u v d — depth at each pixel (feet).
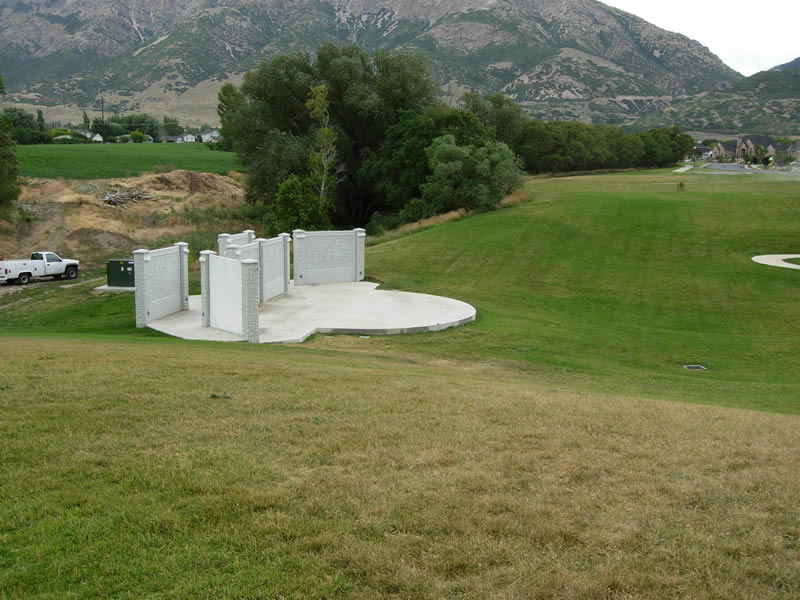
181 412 25.20
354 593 13.19
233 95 338.95
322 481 18.66
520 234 123.13
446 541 15.31
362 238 91.86
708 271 99.86
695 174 278.46
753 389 44.93
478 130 181.06
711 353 60.44
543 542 15.46
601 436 24.43
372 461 20.40
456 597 13.15
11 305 91.35
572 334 66.80
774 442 24.86
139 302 64.13
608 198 155.74
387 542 15.20
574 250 112.78
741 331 71.61
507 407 28.60
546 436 23.98
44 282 111.55
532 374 47.34
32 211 162.50
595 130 340.80
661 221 129.29
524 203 158.40
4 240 145.89
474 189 148.77
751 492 18.88
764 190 174.29
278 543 15.05
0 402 25.44
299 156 170.71
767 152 458.09
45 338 51.03
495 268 102.99
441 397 30.12
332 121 187.52
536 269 102.53
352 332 61.77
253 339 55.77
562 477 19.69
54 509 16.48
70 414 24.29
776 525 16.67
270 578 13.62
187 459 20.06
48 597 12.79
